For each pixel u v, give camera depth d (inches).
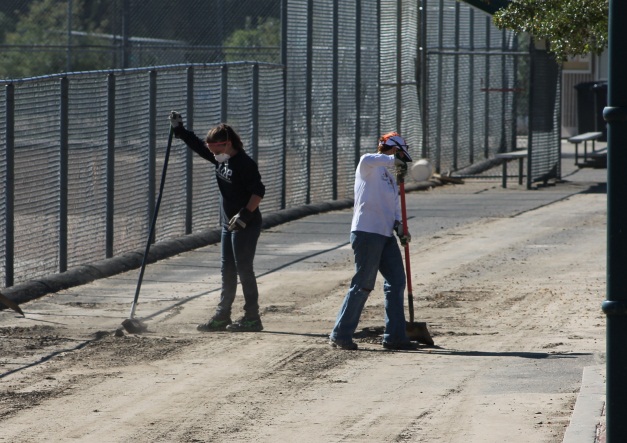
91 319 1462.8
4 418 975.0
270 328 1425.9
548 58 3245.6
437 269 1895.9
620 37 572.1
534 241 2214.6
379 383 1113.4
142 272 1419.8
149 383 1111.6
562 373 1145.4
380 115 3051.2
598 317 1476.4
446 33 3563.0
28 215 1685.5
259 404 1028.5
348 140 2913.4
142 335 1364.4
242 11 4008.4
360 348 1295.5
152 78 2006.6
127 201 1967.3
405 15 3206.2
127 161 1974.7
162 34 3934.5
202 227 2269.9
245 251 1381.6
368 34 2972.4
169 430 938.1
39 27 4153.5
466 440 898.1
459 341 1338.6
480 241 2222.0
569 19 1509.6
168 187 2121.1
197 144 1429.6
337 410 1005.8
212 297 1642.5
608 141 580.1
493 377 1134.4
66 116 1738.4
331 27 2802.7
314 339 1349.7
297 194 2701.8
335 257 2034.9
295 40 2679.6
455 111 3612.2
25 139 1678.2
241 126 2418.8
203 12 3929.6
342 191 2903.5
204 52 3846.0
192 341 1330.0
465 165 3750.0
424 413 991.0
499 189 3235.7
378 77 3024.1
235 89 2395.4
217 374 1154.0
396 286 1288.1
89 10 4104.3
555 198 2977.4
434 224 2475.4
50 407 1015.6
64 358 1226.6
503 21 1631.4
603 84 4522.6
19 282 1641.2
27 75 4092.0
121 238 1947.6
